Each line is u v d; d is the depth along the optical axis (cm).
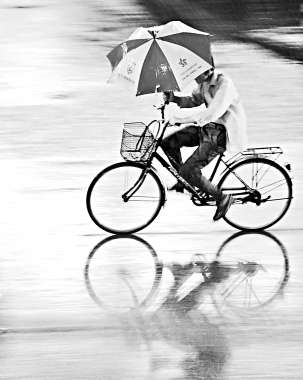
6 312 1894
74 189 2714
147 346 1745
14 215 2502
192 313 1902
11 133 3288
